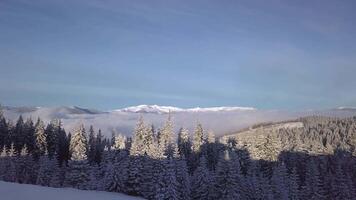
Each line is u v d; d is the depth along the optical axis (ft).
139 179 241.55
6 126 387.14
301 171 361.92
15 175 292.20
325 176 311.47
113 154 299.79
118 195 213.25
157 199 217.77
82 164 257.96
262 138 355.97
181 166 233.55
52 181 270.46
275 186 260.21
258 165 335.47
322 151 375.04
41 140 380.58
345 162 376.27
